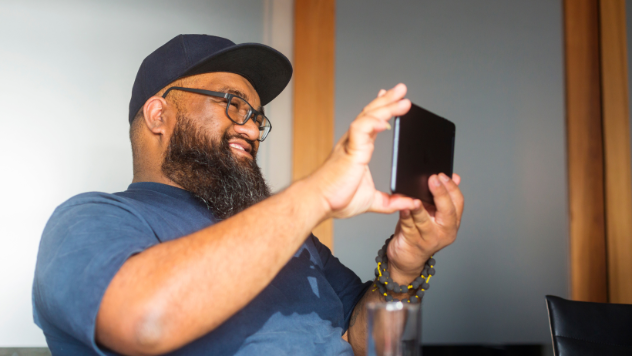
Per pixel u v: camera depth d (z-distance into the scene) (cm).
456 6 261
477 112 256
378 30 257
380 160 250
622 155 261
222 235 65
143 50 244
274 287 100
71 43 238
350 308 125
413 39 258
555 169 259
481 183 252
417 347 58
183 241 65
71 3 238
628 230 257
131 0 244
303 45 253
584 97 263
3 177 227
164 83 115
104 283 61
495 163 254
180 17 248
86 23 239
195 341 82
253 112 120
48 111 233
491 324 244
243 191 110
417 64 257
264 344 90
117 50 241
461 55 259
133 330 58
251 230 65
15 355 221
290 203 69
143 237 73
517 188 254
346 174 70
